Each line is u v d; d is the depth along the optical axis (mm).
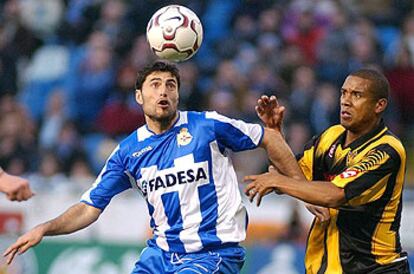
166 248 26469
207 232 26156
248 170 47812
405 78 55031
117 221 44688
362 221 25344
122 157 26750
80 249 44688
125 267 44062
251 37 57906
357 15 60750
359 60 55719
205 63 56938
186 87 54000
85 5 61375
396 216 25516
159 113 26125
